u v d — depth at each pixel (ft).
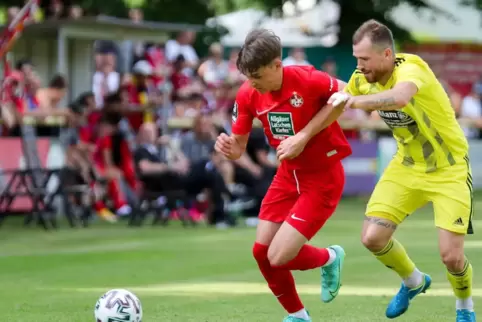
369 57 42.83
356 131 139.13
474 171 153.28
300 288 58.03
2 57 98.68
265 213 44.52
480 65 174.60
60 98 105.70
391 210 45.09
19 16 94.68
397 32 172.65
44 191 96.78
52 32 113.80
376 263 69.10
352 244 81.87
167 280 62.13
